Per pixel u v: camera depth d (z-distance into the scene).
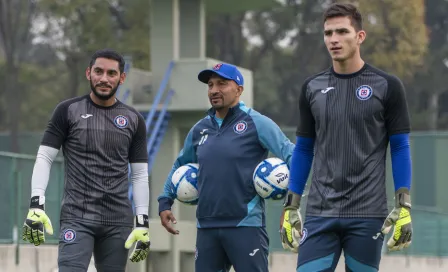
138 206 23.48
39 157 22.58
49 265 47.78
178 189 24.28
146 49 118.88
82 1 121.12
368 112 19.62
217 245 23.50
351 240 19.70
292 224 20.89
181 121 55.72
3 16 133.75
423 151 89.06
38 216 22.23
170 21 56.00
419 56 119.88
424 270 62.97
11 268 44.97
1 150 109.81
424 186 89.12
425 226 67.88
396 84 19.66
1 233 47.16
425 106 160.00
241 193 23.17
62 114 22.66
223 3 60.75
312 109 20.14
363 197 19.61
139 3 119.19
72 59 133.38
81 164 22.53
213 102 23.59
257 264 23.27
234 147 23.30
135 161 23.44
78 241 22.22
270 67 152.88
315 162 20.17
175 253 47.84
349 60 19.78
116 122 22.83
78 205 22.44
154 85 56.25
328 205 19.80
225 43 146.00
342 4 19.84
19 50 150.88
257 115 23.52
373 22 117.88
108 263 22.70
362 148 19.67
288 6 145.25
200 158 23.61
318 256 19.84
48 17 142.38
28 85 142.62
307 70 147.50
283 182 22.92
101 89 22.58
